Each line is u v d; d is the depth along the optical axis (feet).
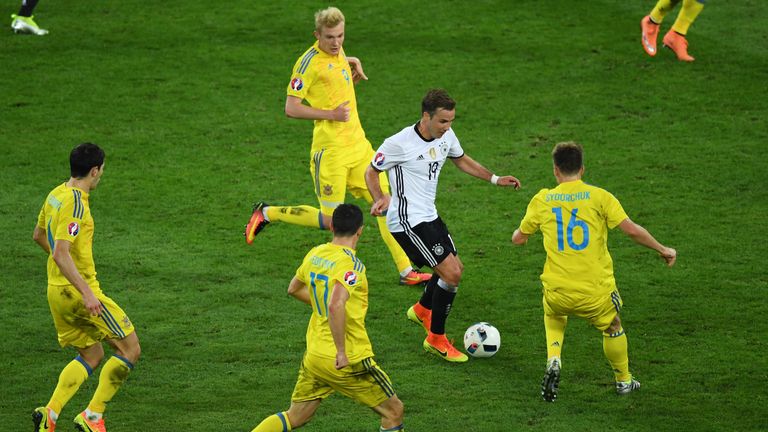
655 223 125.80
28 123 154.20
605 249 87.97
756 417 85.71
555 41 181.68
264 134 153.38
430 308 101.50
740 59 173.06
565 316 90.79
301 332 103.50
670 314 105.09
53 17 192.85
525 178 138.62
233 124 156.04
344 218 77.66
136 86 167.32
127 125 154.71
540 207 88.74
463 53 178.19
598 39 181.98
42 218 83.61
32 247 121.08
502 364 97.19
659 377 93.25
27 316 105.91
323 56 109.81
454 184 139.13
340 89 111.04
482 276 115.24
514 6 196.65
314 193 136.05
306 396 79.15
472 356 98.63
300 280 78.95
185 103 162.20
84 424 83.35
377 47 180.55
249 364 96.99
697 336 100.48
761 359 95.50
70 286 83.25
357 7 196.85
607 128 152.25
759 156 142.20
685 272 114.01
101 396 84.02
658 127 152.05
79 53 178.19
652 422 85.51
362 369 77.41
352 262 76.43
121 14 194.90
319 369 77.36
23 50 178.60
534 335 102.53
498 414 87.25
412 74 171.01
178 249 121.49
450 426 85.30
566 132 151.53
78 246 83.25
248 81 169.48
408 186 96.78
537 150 146.30
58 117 156.56
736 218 126.41
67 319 83.97
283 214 115.44
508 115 157.28
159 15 194.39
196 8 197.57
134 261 118.21
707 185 135.13
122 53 178.60
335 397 92.58
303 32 186.50
